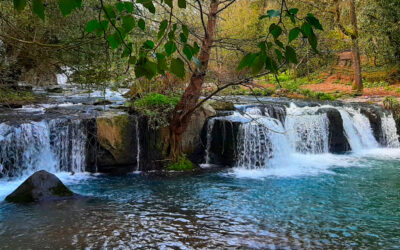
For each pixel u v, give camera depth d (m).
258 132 9.86
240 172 9.30
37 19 6.15
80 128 9.05
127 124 9.16
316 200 7.02
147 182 8.25
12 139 8.52
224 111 11.29
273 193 7.46
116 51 5.51
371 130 13.67
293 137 11.95
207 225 5.61
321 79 24.03
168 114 9.50
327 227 5.63
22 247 4.70
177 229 5.43
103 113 9.62
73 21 6.46
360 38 19.19
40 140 8.95
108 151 8.97
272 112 12.15
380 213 6.30
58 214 5.98
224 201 6.88
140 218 5.87
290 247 4.86
